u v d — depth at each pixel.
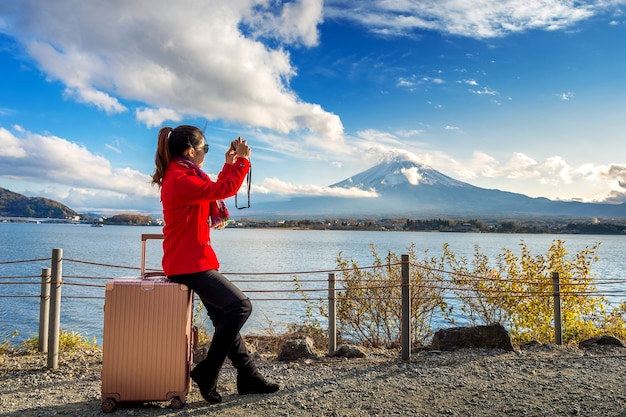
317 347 7.17
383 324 7.61
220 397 3.79
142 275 3.92
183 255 3.54
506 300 7.89
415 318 7.50
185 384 3.64
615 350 5.87
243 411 3.59
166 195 3.54
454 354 5.56
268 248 69.56
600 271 33.66
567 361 5.20
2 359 5.44
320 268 33.41
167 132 3.71
